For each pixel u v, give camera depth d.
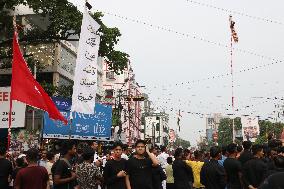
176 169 11.21
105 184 8.23
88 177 7.66
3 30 21.47
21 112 10.11
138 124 72.44
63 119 9.16
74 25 19.30
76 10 20.19
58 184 7.16
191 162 12.30
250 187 7.73
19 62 8.90
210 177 8.70
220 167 8.65
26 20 29.95
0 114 10.18
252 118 37.56
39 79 31.39
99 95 45.06
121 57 20.69
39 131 25.44
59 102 17.56
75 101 11.27
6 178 7.96
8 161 8.06
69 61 33.84
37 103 8.86
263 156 8.92
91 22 11.78
